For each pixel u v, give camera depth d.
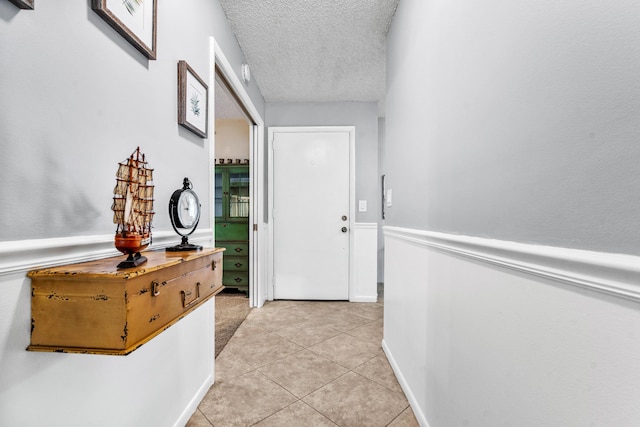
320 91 3.01
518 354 0.69
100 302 0.60
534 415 0.64
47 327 0.61
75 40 0.72
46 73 0.64
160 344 1.10
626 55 0.45
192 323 1.37
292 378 1.68
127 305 0.60
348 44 2.18
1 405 0.57
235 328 2.45
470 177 0.91
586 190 0.52
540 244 0.62
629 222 0.45
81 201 0.74
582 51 0.52
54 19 0.66
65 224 0.70
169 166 1.18
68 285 0.60
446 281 1.06
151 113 1.05
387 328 1.95
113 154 0.86
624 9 0.45
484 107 0.84
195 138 1.42
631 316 0.44
